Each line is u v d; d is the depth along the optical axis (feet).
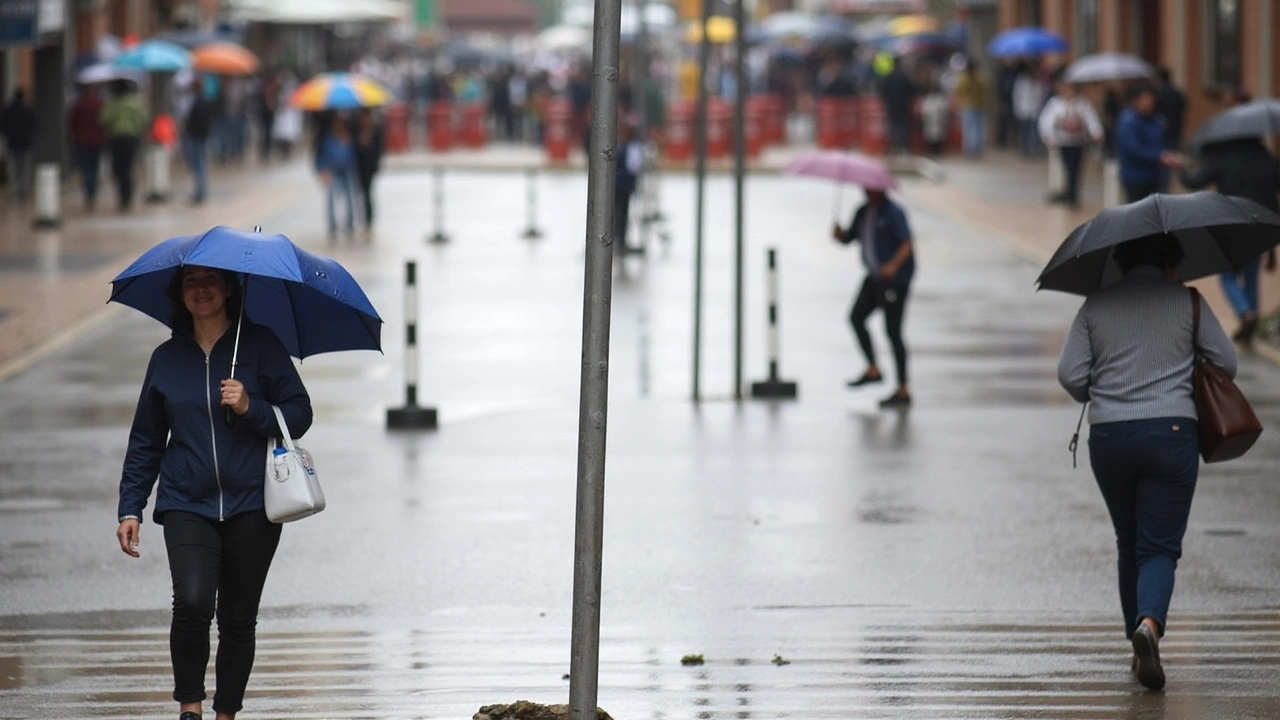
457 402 91.50
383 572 57.67
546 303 128.16
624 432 82.89
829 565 58.34
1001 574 57.11
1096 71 205.87
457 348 108.78
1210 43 207.92
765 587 55.57
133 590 55.47
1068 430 82.58
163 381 37.35
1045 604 53.26
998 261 151.12
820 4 518.37
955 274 143.13
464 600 54.19
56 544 61.46
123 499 37.47
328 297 38.70
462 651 47.98
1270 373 94.43
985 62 328.49
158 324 116.98
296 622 51.57
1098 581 56.03
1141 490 44.55
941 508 67.00
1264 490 69.31
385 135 294.05
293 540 62.13
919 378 97.55
